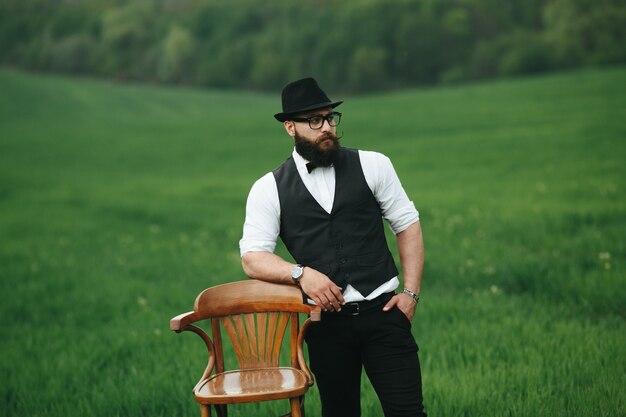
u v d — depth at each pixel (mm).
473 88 41625
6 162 29984
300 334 3494
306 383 3305
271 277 3537
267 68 95625
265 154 27891
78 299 9211
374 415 4777
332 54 93500
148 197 19688
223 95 71938
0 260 12352
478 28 89438
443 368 5621
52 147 34281
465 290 8398
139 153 30812
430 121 31062
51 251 13039
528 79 42812
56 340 7430
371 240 3605
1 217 17562
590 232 10656
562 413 4480
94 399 5395
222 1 111375
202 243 12922
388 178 3668
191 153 29672
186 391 5395
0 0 122875
